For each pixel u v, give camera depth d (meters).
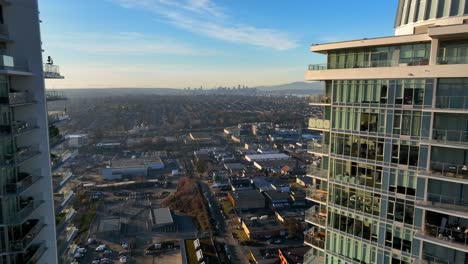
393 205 36.19
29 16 38.03
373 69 36.38
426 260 33.91
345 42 38.50
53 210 41.31
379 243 37.50
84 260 98.12
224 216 127.62
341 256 41.03
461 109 30.94
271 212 130.38
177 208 136.12
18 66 38.16
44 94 39.75
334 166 41.06
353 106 38.66
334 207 41.38
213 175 171.62
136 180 169.12
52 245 41.41
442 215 33.41
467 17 33.28
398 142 35.41
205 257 92.50
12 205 35.44
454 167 32.25
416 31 37.97
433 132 33.06
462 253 32.19
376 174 37.28
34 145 39.59
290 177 170.50
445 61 32.19
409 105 34.34
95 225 119.81
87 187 156.75
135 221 124.62
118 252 102.75
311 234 45.91
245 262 95.56
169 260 98.38
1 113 34.00
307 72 42.72
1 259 35.16
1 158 34.16
